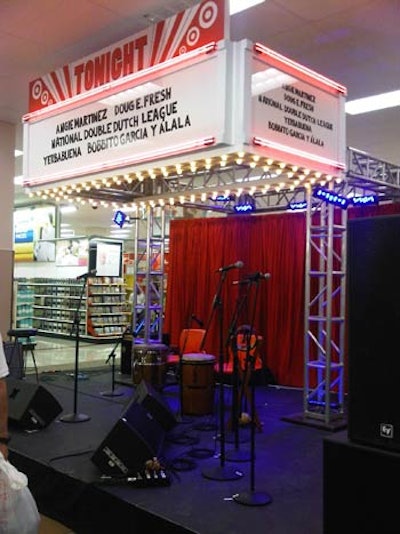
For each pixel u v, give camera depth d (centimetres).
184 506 333
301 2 421
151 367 698
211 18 361
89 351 1088
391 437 161
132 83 413
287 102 381
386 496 161
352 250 176
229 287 821
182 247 901
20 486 231
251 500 339
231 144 350
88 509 362
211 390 583
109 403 619
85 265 1262
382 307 166
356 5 425
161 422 480
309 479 387
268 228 800
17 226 1501
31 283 1405
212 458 432
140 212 844
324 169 414
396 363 161
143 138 405
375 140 798
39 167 509
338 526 171
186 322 880
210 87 357
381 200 705
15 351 710
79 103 462
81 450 436
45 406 509
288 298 774
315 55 519
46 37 497
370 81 579
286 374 771
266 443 482
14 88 629
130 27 474
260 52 358
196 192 632
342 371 589
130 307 1312
